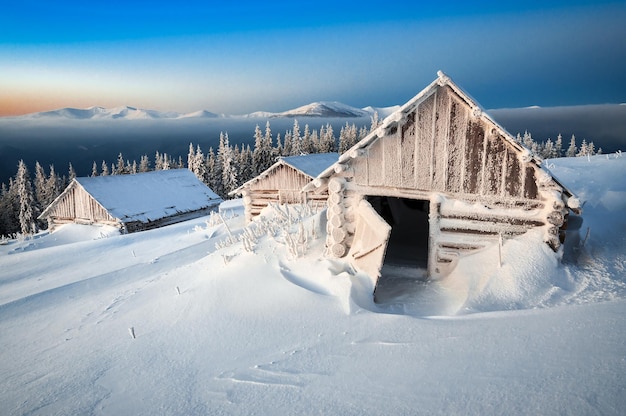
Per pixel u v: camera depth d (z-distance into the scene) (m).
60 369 5.76
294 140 81.06
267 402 3.99
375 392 3.78
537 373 3.48
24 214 59.31
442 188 8.53
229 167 68.75
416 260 10.97
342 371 4.39
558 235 7.61
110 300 9.58
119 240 20.45
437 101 8.35
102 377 5.28
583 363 3.46
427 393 3.57
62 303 10.09
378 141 8.90
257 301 6.98
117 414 4.25
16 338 7.76
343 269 8.21
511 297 6.54
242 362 5.11
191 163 68.94
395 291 8.12
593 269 7.20
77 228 29.83
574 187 13.78
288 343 5.51
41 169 77.38
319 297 6.80
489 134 8.03
